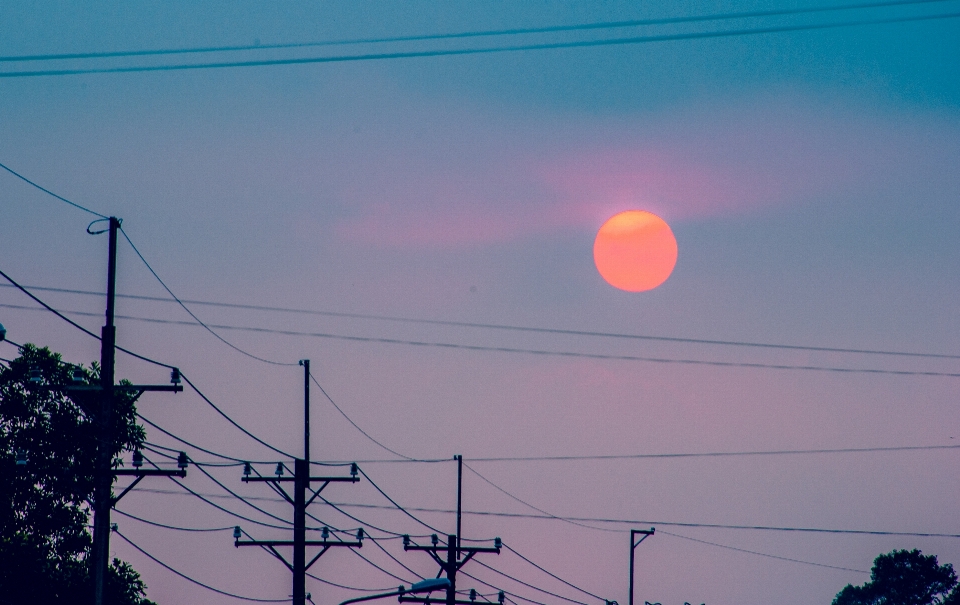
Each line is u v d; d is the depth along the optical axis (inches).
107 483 4790.8
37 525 6314.0
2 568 6067.9
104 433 4832.7
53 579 6235.2
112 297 4931.1
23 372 6353.3
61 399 6402.6
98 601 4682.6
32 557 6156.5
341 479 6382.9
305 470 6333.7
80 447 6422.2
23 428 6314.0
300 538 6235.2
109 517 4781.0
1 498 6240.2
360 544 6254.9
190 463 4901.6
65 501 6392.7
